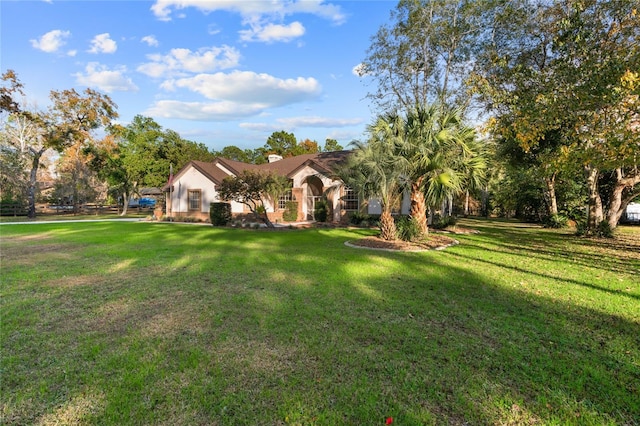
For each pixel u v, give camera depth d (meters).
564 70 9.79
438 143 10.90
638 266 8.25
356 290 5.92
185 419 2.54
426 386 2.99
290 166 24.62
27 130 28.98
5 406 2.70
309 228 17.86
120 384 3.00
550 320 4.59
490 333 4.14
